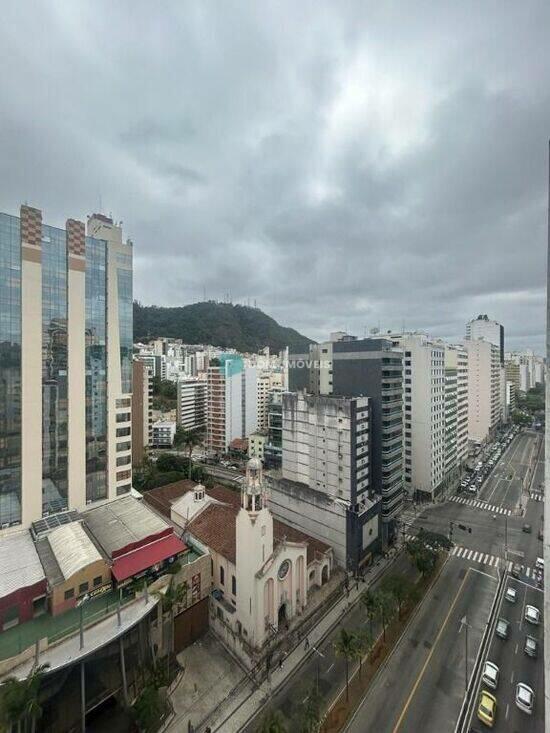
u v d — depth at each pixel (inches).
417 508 3553.2
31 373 1844.2
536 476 4608.8
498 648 1796.3
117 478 2217.0
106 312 2164.1
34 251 1845.5
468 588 2289.6
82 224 2026.3
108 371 2172.7
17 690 1122.0
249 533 1743.4
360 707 1483.8
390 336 3998.5
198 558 1887.3
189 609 1822.1
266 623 1777.8
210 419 5226.4
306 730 1309.1
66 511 1983.3
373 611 1743.4
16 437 1807.3
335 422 2514.8
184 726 1402.6
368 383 2701.8
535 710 1478.8
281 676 1619.1
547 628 520.1
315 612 1999.3
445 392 3996.1
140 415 4237.2
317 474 2642.7
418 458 3681.1
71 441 2005.4
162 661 1615.4
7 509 1785.2
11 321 1776.6
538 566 2561.5
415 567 2500.0
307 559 2138.3
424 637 1868.8
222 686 1572.3
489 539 2962.6
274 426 4357.8
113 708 1462.8
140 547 1769.2
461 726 1409.9
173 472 3671.3
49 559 1625.2
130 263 2276.1
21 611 1444.4
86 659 1350.9
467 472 4739.2
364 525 2485.2
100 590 1568.7
